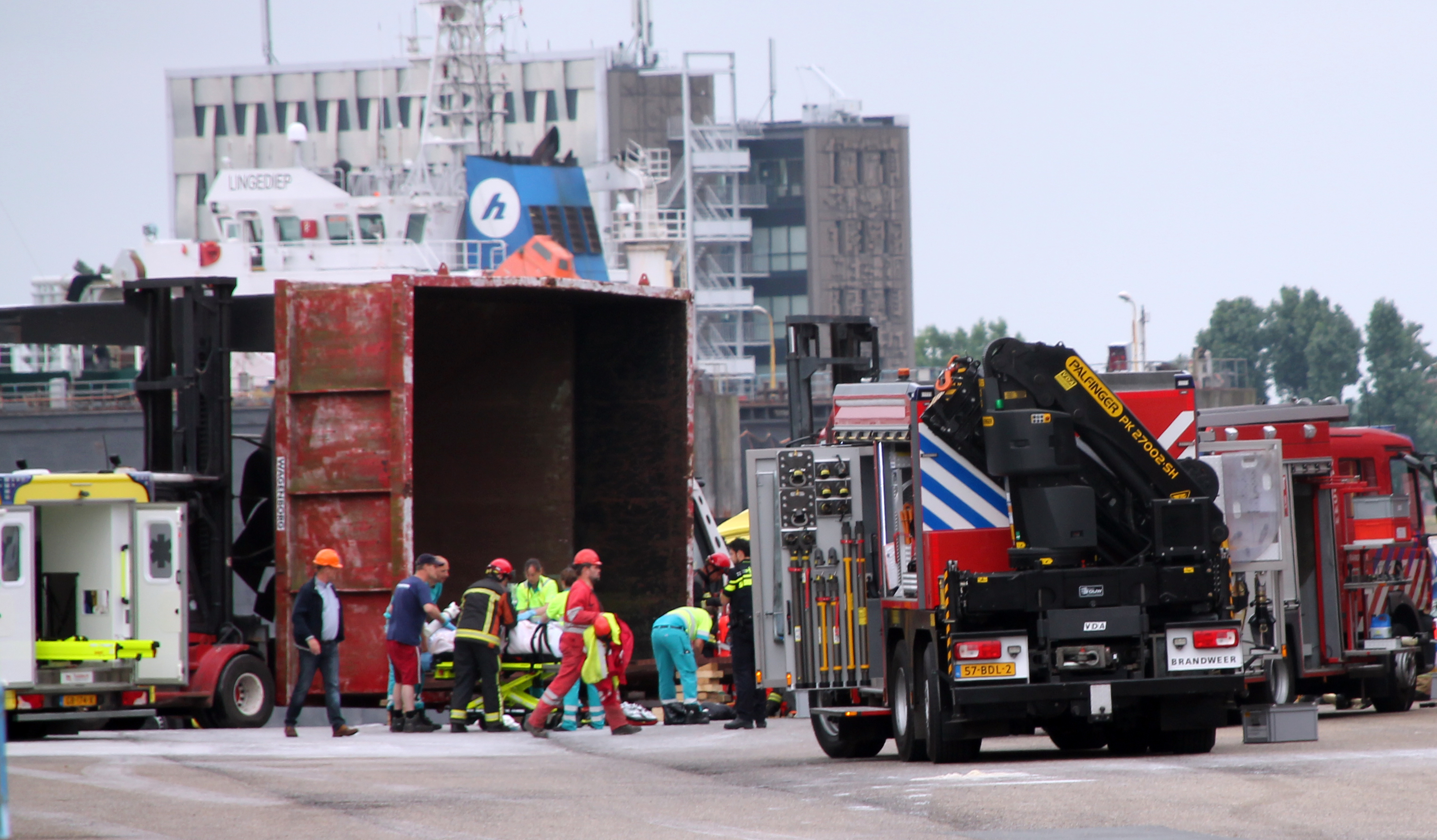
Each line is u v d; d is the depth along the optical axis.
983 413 51.69
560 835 36.41
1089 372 51.88
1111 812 38.28
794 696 59.16
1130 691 50.88
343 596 77.94
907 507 55.44
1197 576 51.44
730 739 69.00
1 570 68.44
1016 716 50.84
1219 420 81.00
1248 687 73.38
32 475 71.75
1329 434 78.69
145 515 74.44
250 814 40.53
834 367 79.19
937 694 51.69
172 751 61.06
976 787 44.06
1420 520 86.81
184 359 82.06
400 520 76.56
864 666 57.56
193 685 76.56
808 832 36.53
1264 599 59.41
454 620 82.56
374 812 40.78
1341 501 80.19
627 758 59.06
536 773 52.22
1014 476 51.38
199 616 80.69
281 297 78.69
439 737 70.94
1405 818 36.59
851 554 57.88
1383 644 80.62
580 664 70.31
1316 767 47.09
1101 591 51.00
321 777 50.12
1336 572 78.88
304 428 78.62
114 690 71.50
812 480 57.81
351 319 78.06
